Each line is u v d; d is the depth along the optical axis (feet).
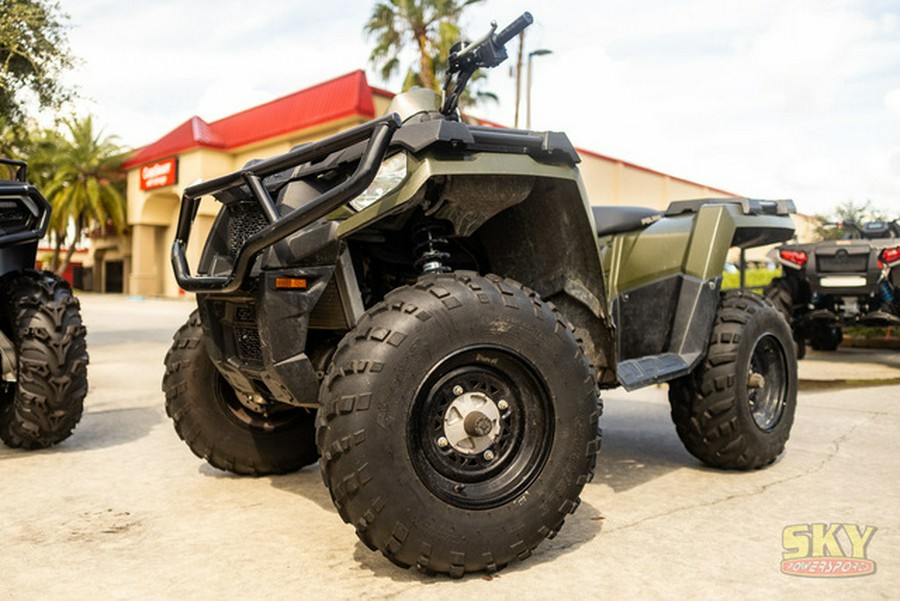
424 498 6.84
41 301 12.35
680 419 11.42
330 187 8.21
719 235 11.55
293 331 7.54
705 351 11.18
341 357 6.94
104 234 148.77
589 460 7.68
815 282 27.20
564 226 8.93
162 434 13.98
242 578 7.13
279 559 7.64
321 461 6.84
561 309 9.52
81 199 130.41
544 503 7.36
